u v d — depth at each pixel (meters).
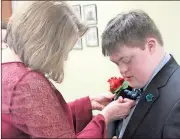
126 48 0.96
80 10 2.77
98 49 2.76
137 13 1.01
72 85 2.97
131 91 1.11
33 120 0.81
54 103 0.85
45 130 0.81
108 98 1.25
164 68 1.01
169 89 0.97
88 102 1.25
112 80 1.17
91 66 2.83
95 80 2.84
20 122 0.82
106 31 1.01
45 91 0.84
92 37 2.76
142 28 0.96
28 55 0.87
